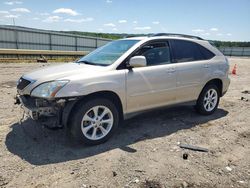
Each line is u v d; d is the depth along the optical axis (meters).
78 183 3.10
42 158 3.70
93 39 38.97
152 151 4.05
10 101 6.73
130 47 4.67
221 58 6.17
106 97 4.31
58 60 23.83
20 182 3.08
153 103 4.88
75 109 3.98
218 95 6.25
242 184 3.21
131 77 4.43
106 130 4.32
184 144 4.35
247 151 4.19
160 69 4.84
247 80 13.88
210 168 3.58
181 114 6.11
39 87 3.86
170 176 3.32
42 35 32.56
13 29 29.56
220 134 4.91
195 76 5.50
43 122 3.92
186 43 5.56
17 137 4.40
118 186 3.06
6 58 19.83
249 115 6.31
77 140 4.06
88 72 4.09
